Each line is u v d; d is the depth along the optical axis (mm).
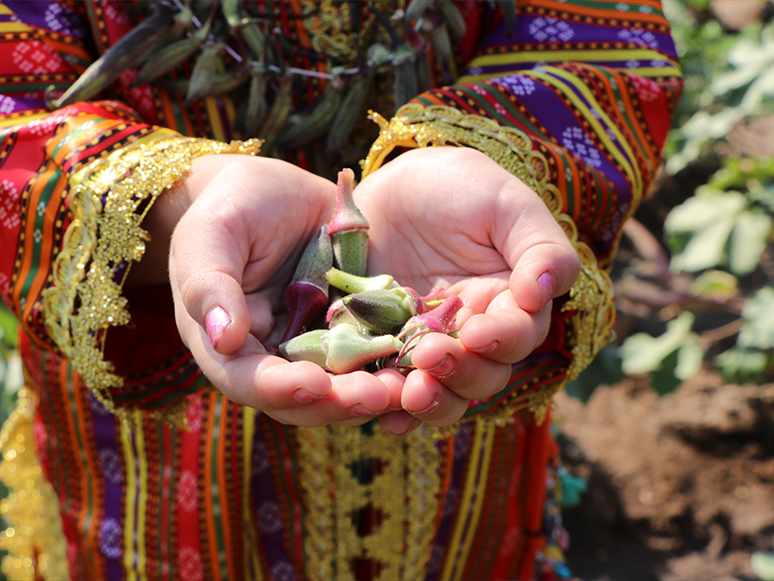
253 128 554
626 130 559
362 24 570
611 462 1256
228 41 556
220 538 584
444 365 403
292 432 583
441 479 591
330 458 580
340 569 591
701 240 1213
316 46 567
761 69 1160
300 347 455
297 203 478
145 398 531
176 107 563
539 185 504
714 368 1375
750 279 1493
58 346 522
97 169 495
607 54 582
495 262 468
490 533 639
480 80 575
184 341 437
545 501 693
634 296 1381
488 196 453
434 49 568
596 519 1211
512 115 529
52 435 618
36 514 642
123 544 605
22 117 543
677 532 1195
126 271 493
